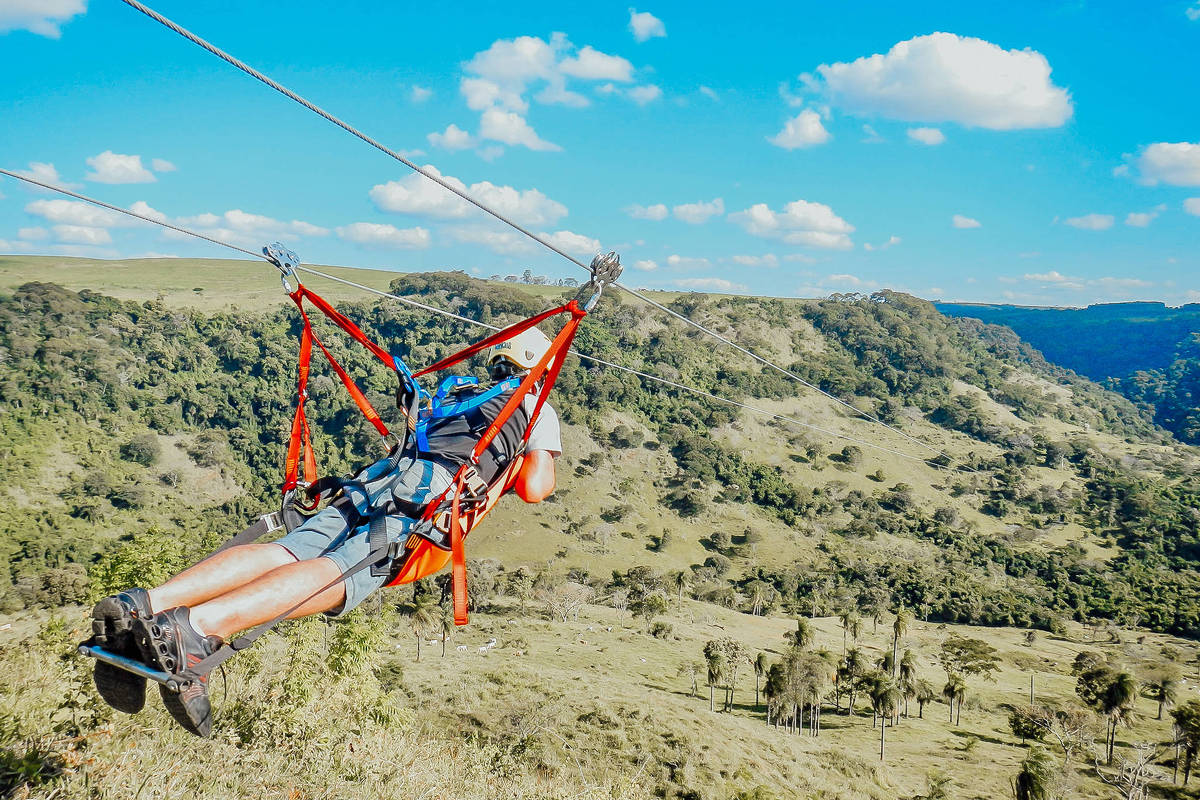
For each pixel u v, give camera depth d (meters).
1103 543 156.62
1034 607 126.44
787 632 96.94
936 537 153.88
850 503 164.12
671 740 38.75
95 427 145.62
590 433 171.75
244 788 4.99
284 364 173.25
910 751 60.53
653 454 171.12
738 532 148.88
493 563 118.75
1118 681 66.56
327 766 5.84
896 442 197.00
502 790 6.50
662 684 68.88
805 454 182.12
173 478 139.00
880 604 123.00
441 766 6.65
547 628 86.75
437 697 40.59
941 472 184.75
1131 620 125.38
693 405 192.88
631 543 138.75
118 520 122.81
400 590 79.38
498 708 38.88
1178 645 114.19
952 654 91.62
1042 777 47.53
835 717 71.75
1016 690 84.88
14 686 5.78
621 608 108.44
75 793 4.30
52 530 115.12
